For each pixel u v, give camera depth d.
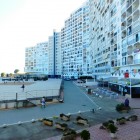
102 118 22.70
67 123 20.25
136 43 41.12
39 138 15.76
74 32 151.25
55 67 177.75
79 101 35.94
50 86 65.31
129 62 45.38
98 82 79.81
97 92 51.22
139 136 16.27
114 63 58.88
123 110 26.34
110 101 36.25
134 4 43.34
